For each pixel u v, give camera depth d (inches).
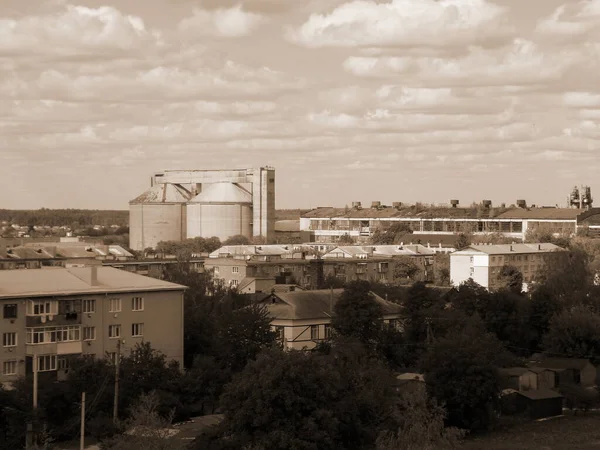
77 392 5447.8
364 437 5137.8
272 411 4785.9
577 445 5492.1
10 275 6323.8
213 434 4886.8
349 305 7076.8
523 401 6309.1
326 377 5019.7
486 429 5905.5
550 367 7022.6
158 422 4601.4
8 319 5841.5
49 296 5969.5
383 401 5344.5
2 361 5812.0
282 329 7160.4
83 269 6697.8
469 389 5802.2
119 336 6314.0
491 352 6240.2
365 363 5944.9
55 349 5979.3
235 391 4874.5
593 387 6993.1
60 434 5201.8
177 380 5836.6
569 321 7504.9
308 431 4763.8
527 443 5546.3
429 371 5949.8
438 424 4837.6
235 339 6382.9
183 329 6648.6
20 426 5147.6
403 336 7258.9
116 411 5182.1
